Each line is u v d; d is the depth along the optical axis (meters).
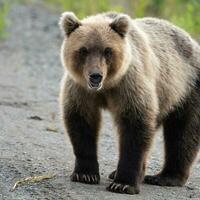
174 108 14.46
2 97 21.72
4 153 14.62
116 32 13.13
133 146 13.02
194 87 14.70
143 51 13.45
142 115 13.02
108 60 12.90
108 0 36.25
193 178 14.99
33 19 37.88
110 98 13.32
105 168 14.77
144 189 13.42
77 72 13.06
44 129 17.84
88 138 13.41
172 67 14.27
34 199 11.80
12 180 12.79
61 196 12.08
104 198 12.20
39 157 14.77
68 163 14.63
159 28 14.55
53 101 21.78
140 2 33.56
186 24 30.83
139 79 13.05
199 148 14.73
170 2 36.00
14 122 18.06
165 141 14.72
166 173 14.36
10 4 41.69
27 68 27.30
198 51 15.09
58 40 33.09
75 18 13.26
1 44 32.06
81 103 13.30
